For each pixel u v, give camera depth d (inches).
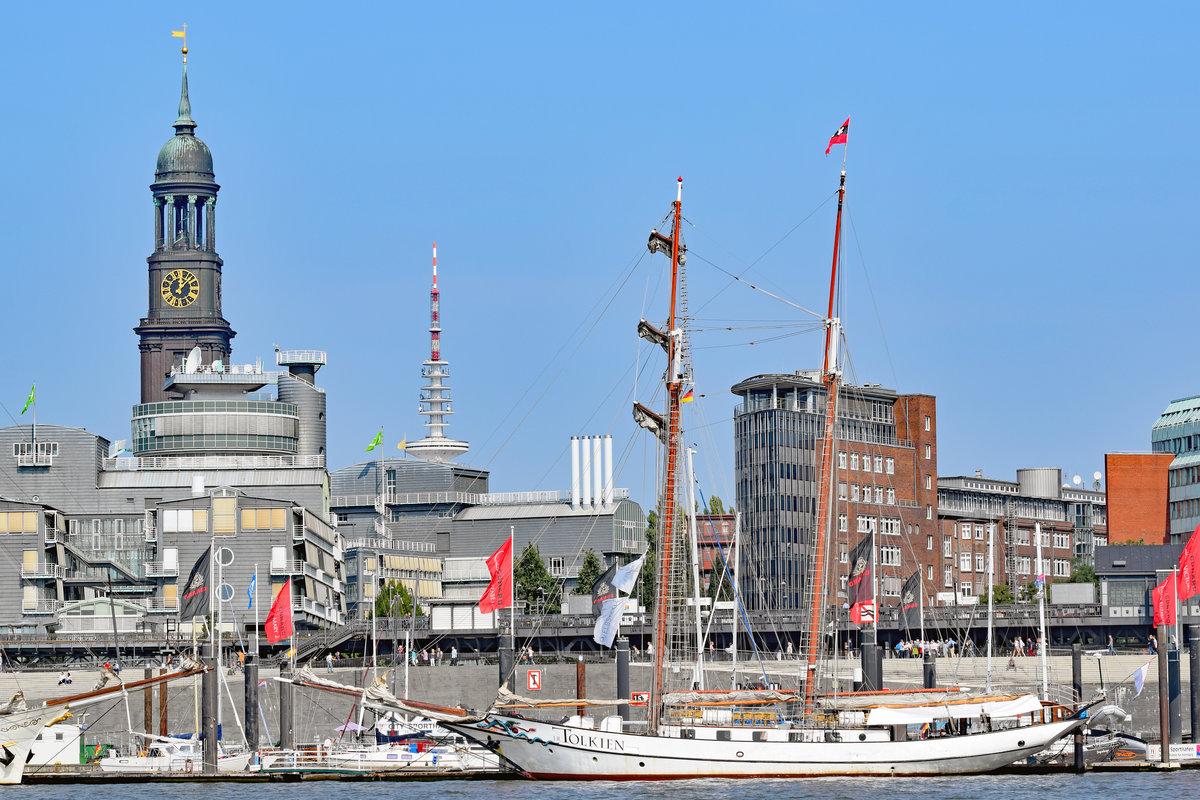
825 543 6250.0
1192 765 6048.2
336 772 5969.5
